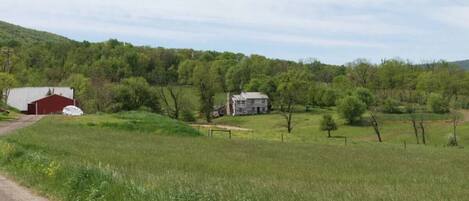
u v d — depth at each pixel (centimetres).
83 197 1388
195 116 13325
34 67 15625
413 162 3809
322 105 15150
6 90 8656
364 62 14812
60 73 15050
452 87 13462
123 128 6047
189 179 1755
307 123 12875
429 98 12406
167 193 1264
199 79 13112
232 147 4612
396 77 14325
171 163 2786
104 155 2972
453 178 2581
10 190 1653
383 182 2264
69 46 17050
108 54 16512
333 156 4119
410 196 1560
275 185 1722
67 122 6306
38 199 1496
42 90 10738
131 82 11906
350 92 13325
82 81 12100
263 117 14312
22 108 10250
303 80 12550
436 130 11012
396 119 12294
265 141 5925
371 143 7319
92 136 4778
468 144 9306
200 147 4369
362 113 12244
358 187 1833
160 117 6712
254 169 2728
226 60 17338
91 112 11138
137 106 11800
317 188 1722
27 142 3338
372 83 14525
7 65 11212
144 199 1226
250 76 16325
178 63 17338
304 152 4416
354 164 3447
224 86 16012
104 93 11425
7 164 2292
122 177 1561
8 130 5053
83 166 1775
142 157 3034
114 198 1298
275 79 15525
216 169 2606
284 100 12712
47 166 1922
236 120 13925
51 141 3794
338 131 11612
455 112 12356
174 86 13338
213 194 1273
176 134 5972
